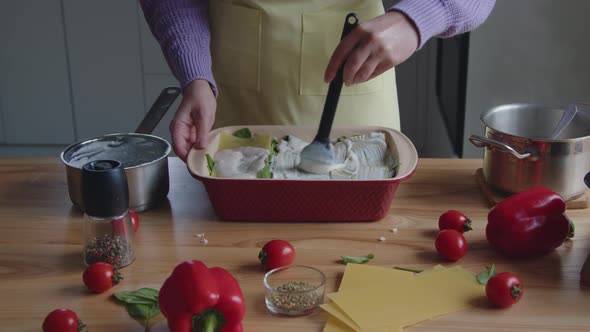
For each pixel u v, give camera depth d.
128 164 1.32
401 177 1.22
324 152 1.30
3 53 2.88
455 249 1.14
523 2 2.02
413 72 2.92
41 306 1.04
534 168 1.28
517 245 1.15
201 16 1.57
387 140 1.43
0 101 2.96
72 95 2.94
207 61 1.50
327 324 0.98
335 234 1.23
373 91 1.66
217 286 0.94
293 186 1.22
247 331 0.98
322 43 1.60
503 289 1.00
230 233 1.24
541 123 1.44
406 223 1.27
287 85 1.64
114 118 2.97
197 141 1.35
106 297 1.06
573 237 1.22
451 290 1.05
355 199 1.24
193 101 1.40
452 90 2.37
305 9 1.58
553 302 1.04
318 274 1.09
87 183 1.09
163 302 0.94
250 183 1.22
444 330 0.97
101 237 1.13
